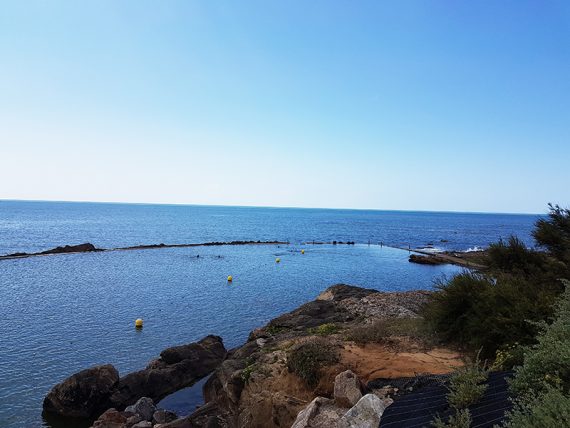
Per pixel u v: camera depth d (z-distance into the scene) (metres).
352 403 7.82
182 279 41.38
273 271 48.47
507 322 9.44
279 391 9.97
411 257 60.09
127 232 106.56
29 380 16.86
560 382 5.25
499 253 14.38
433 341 11.09
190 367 18.19
